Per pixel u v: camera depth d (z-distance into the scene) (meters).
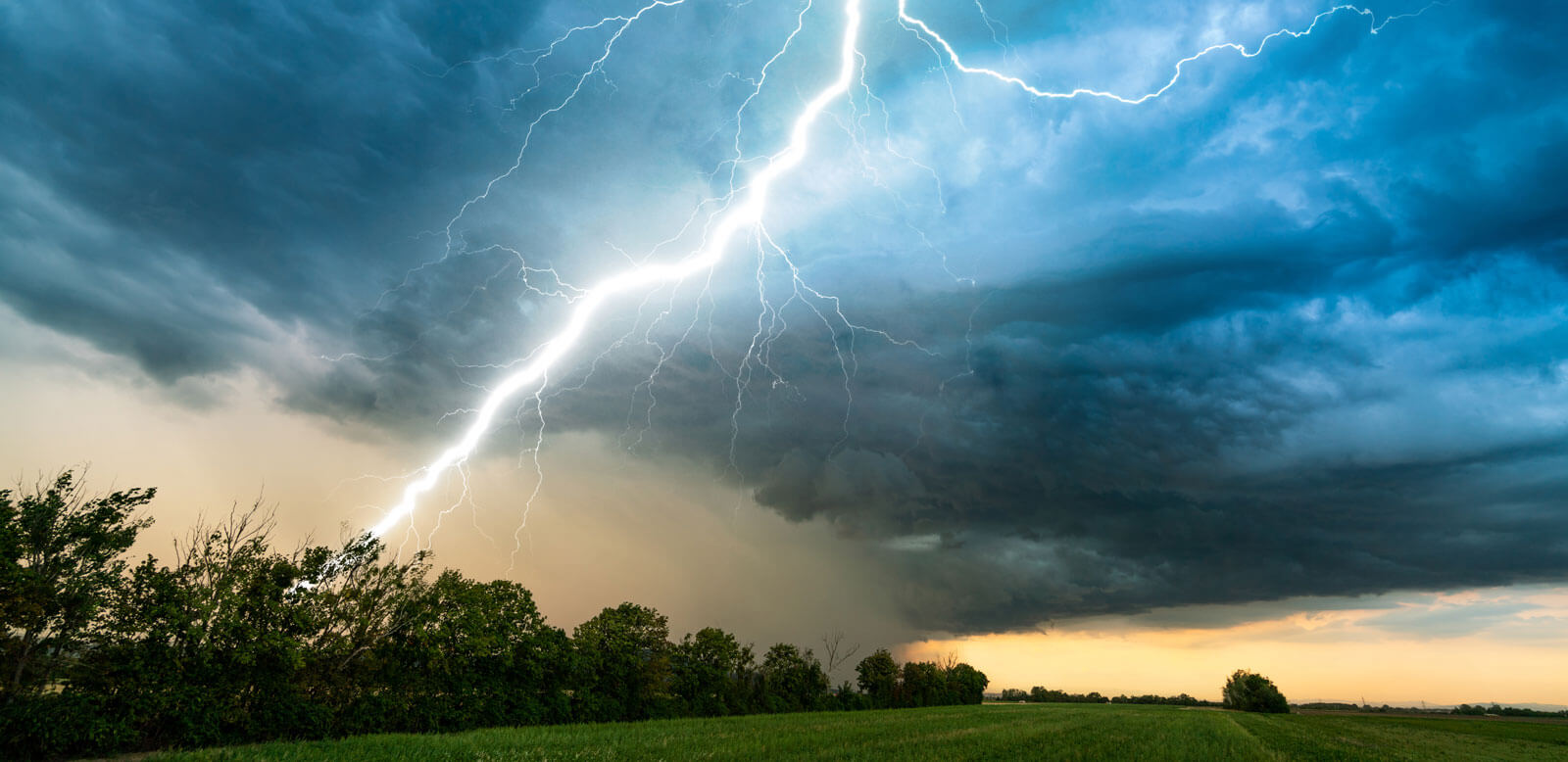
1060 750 23.69
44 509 19.50
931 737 27.11
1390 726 67.31
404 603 27.75
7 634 18.27
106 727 17.67
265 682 21.91
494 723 29.02
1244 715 72.69
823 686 57.56
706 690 45.38
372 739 20.19
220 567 22.31
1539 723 85.06
